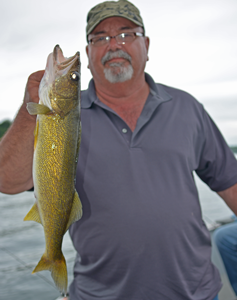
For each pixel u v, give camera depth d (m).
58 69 1.58
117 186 1.91
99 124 2.07
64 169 1.53
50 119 1.51
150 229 1.85
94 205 1.91
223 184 2.20
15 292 4.99
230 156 2.21
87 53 2.52
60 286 1.52
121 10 2.15
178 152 2.00
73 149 1.56
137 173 1.93
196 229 1.99
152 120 2.08
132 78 2.12
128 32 2.15
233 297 2.92
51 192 1.50
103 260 1.89
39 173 1.49
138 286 1.84
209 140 2.21
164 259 1.85
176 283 1.85
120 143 1.99
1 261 6.45
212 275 2.02
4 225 9.98
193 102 2.25
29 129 1.70
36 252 7.06
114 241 1.86
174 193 1.94
